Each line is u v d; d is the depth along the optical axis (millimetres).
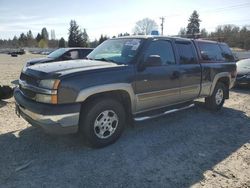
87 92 3914
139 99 4684
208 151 4438
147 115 5082
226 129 5602
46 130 3830
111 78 4191
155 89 4910
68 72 3908
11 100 7344
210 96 6754
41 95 3852
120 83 4293
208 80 6305
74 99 3844
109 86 4145
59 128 3793
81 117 4121
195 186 3371
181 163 3965
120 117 4500
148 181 3443
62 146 4340
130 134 5039
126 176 3541
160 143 4676
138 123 5711
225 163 4020
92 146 4270
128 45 4957
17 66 22969
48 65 4375
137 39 5012
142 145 4551
